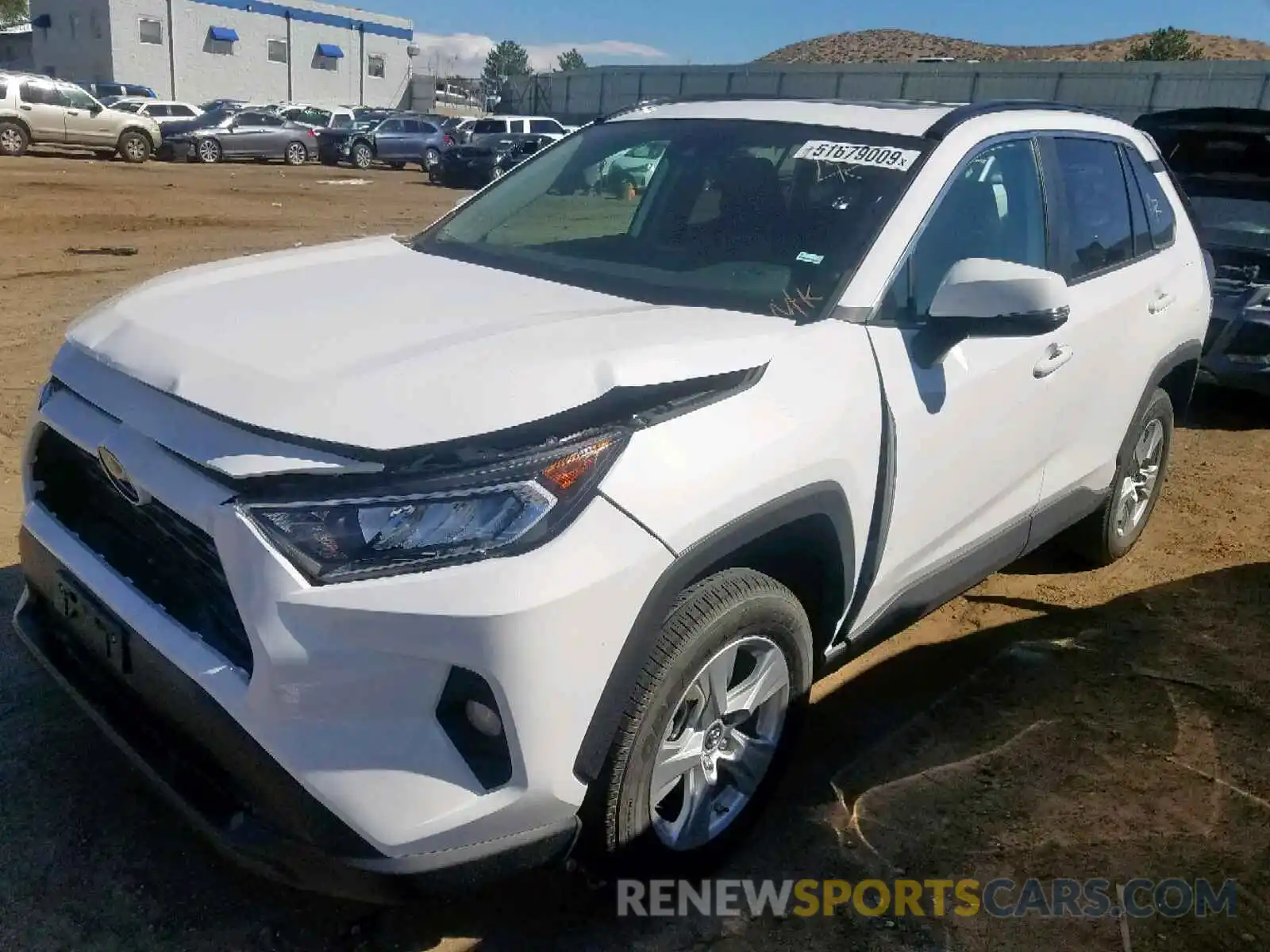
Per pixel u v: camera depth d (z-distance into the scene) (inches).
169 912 100.5
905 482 115.2
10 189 630.5
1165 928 107.4
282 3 2080.5
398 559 79.1
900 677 151.0
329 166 1202.0
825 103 142.0
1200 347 185.0
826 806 122.2
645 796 93.7
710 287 117.4
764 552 102.3
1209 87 1382.9
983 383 125.0
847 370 106.3
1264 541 205.6
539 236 137.7
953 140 128.6
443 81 2464.3
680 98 156.9
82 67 1925.4
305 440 81.1
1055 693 148.4
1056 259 144.8
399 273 123.1
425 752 80.6
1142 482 189.8
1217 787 129.5
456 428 81.4
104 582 96.7
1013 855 116.3
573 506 82.6
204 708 85.5
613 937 101.1
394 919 101.6
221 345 94.7
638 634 86.3
